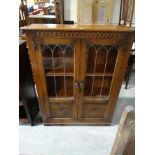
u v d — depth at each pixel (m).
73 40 1.27
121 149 0.72
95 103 1.70
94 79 1.64
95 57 1.48
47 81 1.62
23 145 1.66
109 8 3.80
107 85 1.69
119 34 1.25
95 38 1.27
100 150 1.61
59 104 1.71
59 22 3.85
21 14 3.18
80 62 1.40
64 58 1.47
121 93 2.51
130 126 0.64
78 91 1.59
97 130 1.84
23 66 1.52
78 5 3.80
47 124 1.88
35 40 1.27
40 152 1.59
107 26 1.34
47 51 1.41
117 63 1.42
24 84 1.57
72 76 1.58
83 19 3.94
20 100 1.65
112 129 1.86
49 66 1.50
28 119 1.83
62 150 1.61
